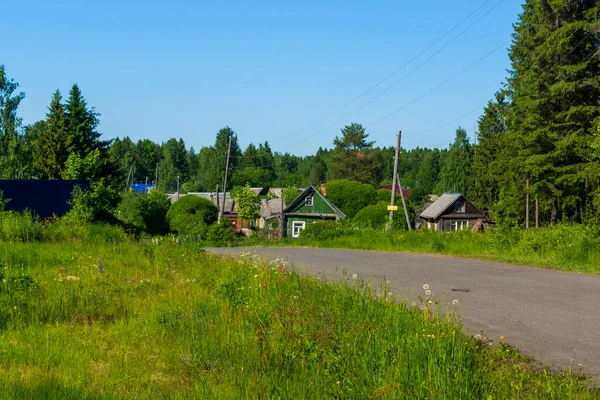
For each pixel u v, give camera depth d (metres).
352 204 61.53
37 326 7.54
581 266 15.66
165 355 6.35
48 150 54.22
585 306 9.69
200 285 11.42
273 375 5.62
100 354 6.36
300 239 32.94
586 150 33.75
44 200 32.22
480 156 63.88
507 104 59.72
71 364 5.87
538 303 9.98
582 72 35.41
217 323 7.65
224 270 13.28
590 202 35.69
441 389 4.81
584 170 33.75
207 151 128.75
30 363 5.89
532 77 37.44
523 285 12.27
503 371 5.77
